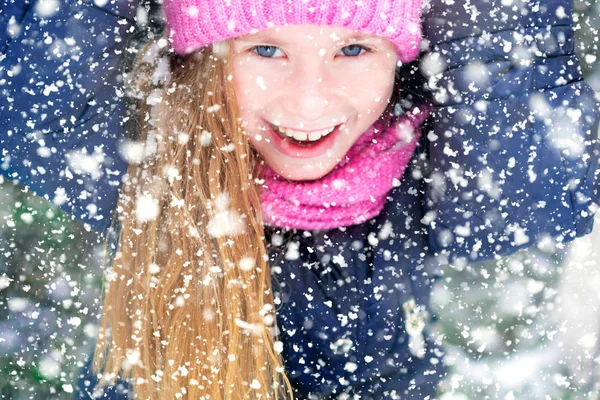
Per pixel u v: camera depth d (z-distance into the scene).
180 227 0.81
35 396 0.96
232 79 0.77
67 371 0.97
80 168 0.81
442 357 0.89
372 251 0.83
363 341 0.84
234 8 0.73
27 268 0.98
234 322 0.80
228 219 0.80
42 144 0.81
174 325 0.81
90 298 0.98
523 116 0.81
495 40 0.80
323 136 0.79
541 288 0.94
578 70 0.84
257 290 0.81
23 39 0.79
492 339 0.94
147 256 0.81
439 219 0.82
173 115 0.80
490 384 0.93
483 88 0.80
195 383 0.81
